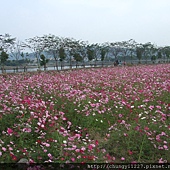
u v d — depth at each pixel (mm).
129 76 14727
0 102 6789
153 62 40094
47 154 4086
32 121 5363
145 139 4691
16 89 9367
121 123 5457
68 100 7461
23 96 7859
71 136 4836
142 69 20719
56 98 7969
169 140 4633
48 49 30703
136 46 52156
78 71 20500
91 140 5176
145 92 8805
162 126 5281
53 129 5051
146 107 7008
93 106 6594
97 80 12883
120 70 20234
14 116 5812
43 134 4879
